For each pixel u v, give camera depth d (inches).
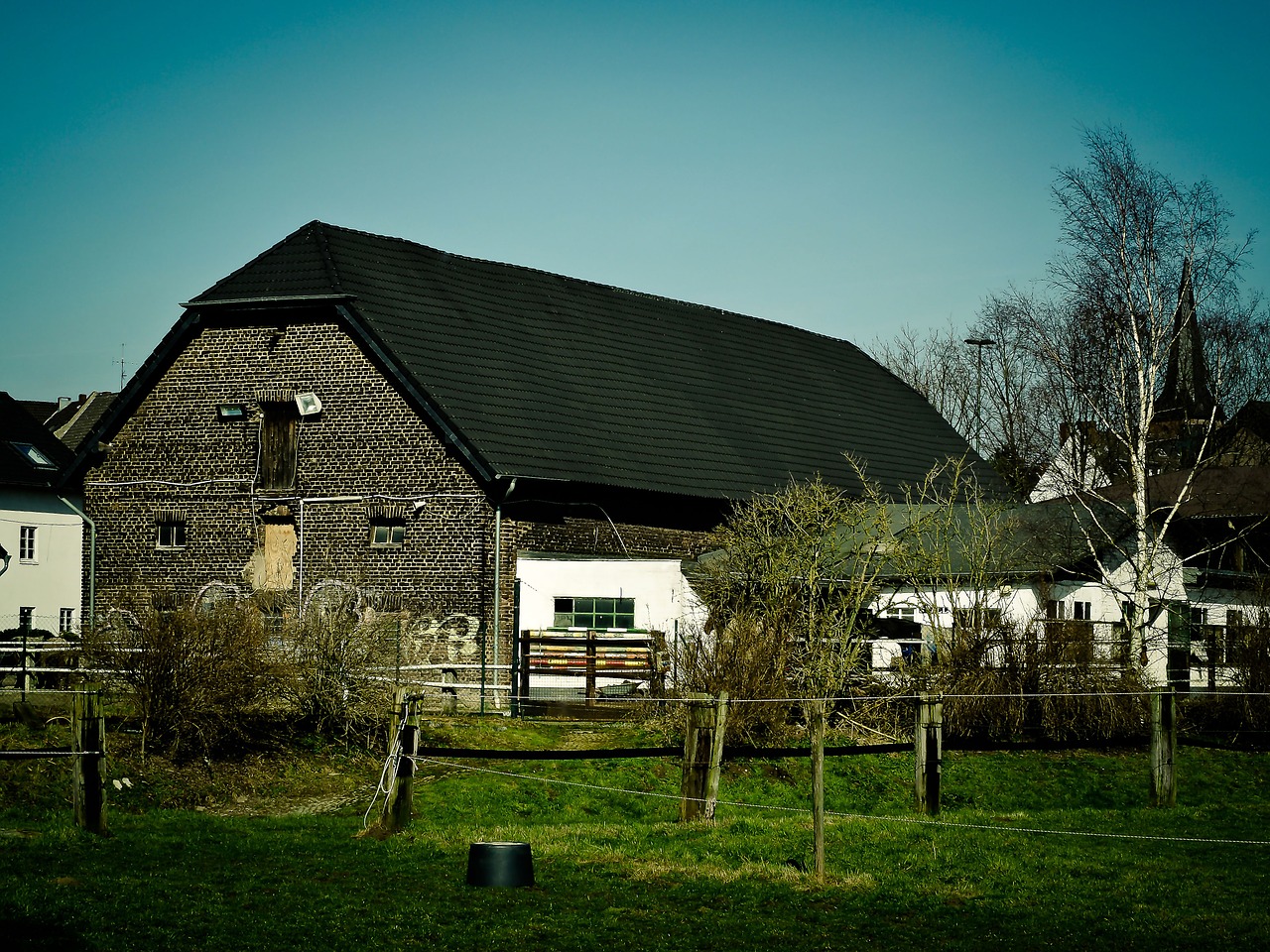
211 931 471.5
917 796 754.2
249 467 1261.1
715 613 995.9
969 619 1054.4
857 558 1095.0
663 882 560.7
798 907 526.3
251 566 1251.2
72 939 455.8
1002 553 1251.8
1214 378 1322.6
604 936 481.7
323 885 541.3
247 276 1283.2
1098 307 1254.3
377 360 1221.1
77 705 631.8
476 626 1160.2
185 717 777.6
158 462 1295.5
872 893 547.5
